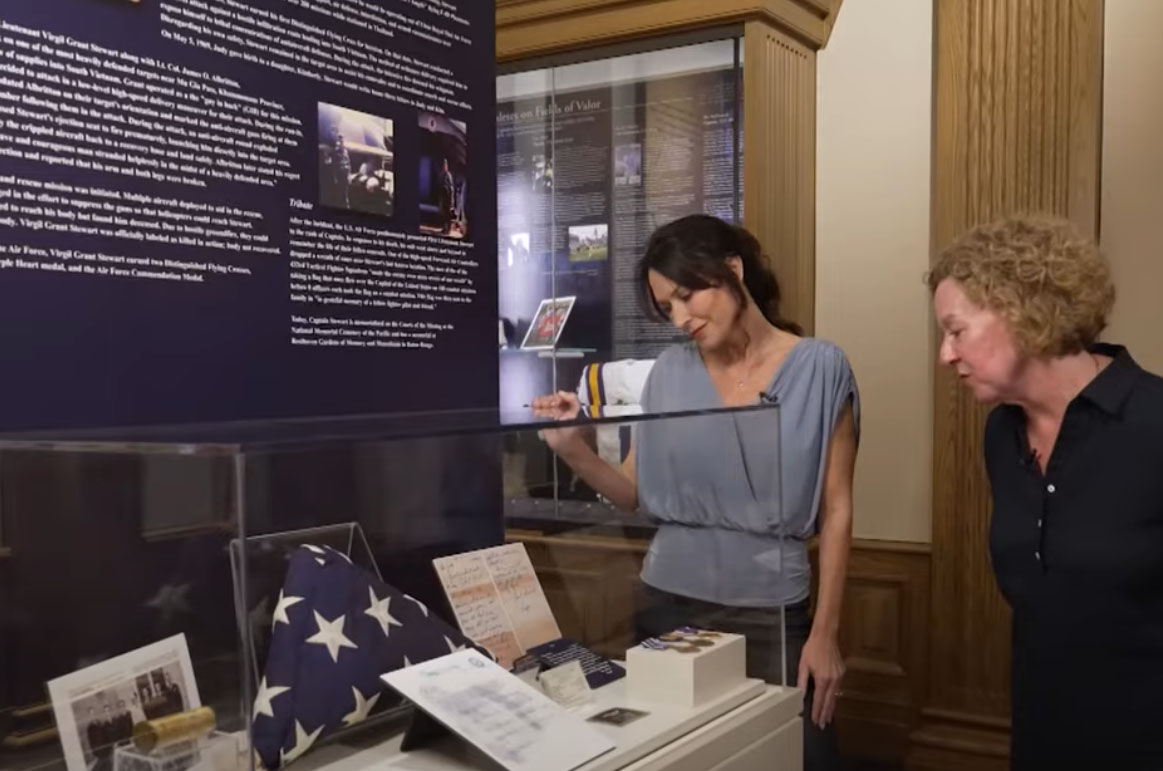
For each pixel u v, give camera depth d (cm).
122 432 130
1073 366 157
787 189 349
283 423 153
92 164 137
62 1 132
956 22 338
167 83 145
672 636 171
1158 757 151
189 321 150
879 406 360
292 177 165
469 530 157
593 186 371
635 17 349
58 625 122
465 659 139
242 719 111
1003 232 157
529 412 188
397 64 186
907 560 354
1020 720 166
